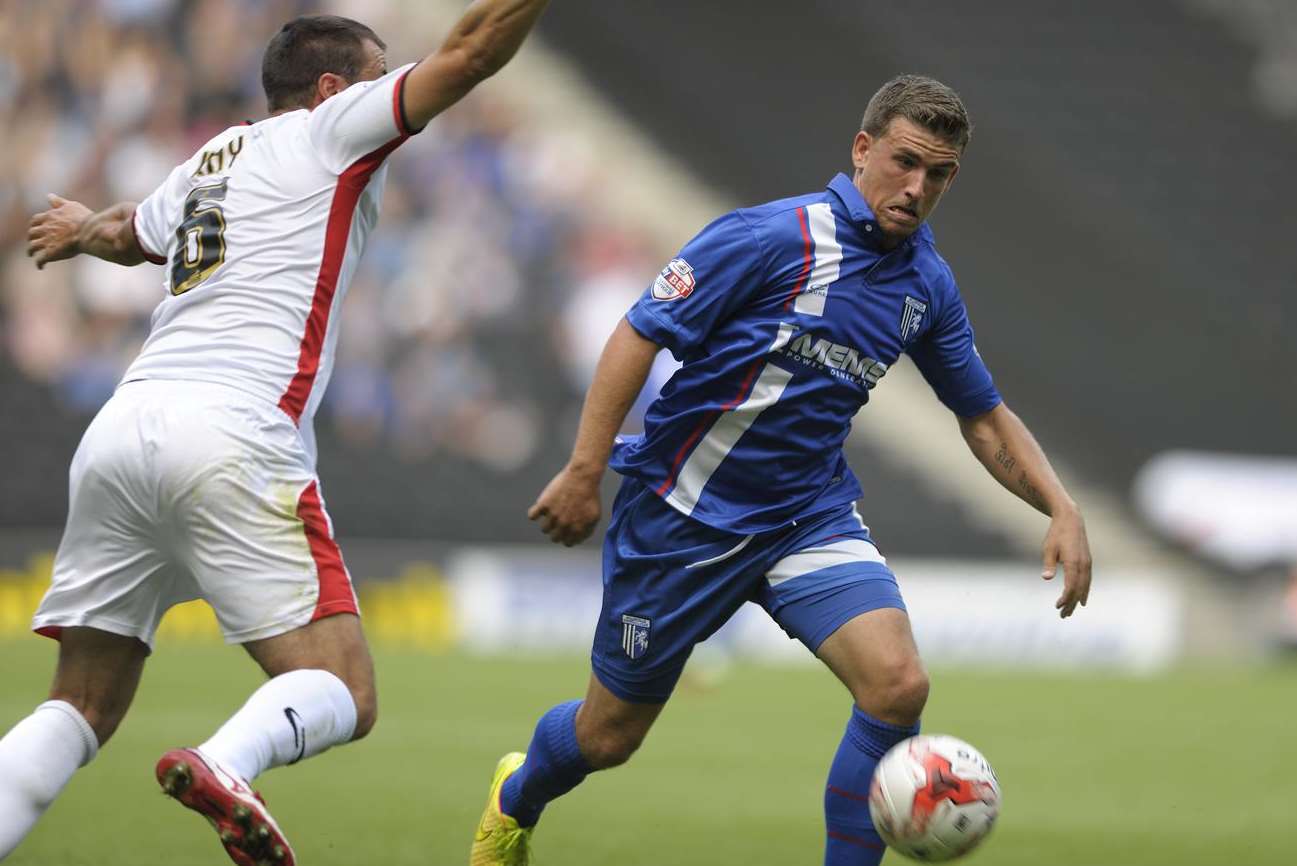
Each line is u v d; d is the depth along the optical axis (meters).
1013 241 99.44
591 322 81.62
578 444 15.43
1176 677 64.69
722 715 44.56
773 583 16.09
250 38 77.62
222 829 12.69
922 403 87.56
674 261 15.52
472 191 80.88
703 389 15.82
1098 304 97.69
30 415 73.12
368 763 31.69
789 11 102.06
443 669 55.72
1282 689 58.59
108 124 75.06
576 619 71.00
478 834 17.92
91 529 14.35
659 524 16.12
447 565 69.69
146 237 15.71
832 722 43.09
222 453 13.87
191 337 14.47
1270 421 93.25
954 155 15.38
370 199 15.14
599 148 90.81
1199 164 105.25
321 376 14.82
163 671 50.34
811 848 22.84
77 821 22.69
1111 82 107.69
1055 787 31.52
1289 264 102.00
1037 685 58.38
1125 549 86.12
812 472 16.20
